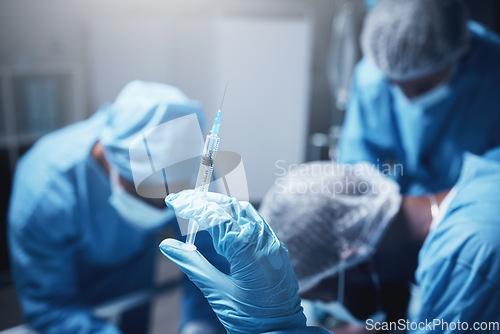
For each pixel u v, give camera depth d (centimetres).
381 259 99
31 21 275
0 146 248
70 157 151
